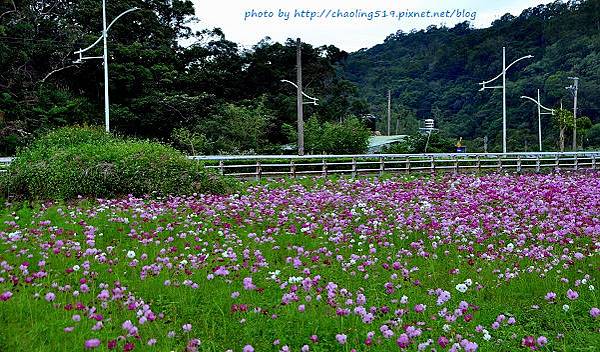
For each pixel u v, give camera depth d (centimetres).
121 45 4241
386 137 5766
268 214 1411
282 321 719
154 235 1188
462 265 1009
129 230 1272
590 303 814
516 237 1185
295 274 922
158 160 1892
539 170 3036
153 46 4594
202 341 695
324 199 1614
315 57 5819
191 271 925
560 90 7400
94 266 962
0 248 1064
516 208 1495
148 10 4662
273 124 4759
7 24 3931
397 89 9894
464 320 730
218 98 4938
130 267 966
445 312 716
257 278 917
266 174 2611
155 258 1020
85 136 2188
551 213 1384
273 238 1190
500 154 3161
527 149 6581
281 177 2536
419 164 3100
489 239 1183
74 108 3788
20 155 1953
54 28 4166
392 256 1066
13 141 3378
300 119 3609
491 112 8000
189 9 5219
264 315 747
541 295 870
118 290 790
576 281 868
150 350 646
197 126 4156
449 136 8062
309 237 1205
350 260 977
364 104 6488
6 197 1766
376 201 1600
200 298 845
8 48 3775
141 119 4159
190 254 1010
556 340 715
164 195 1812
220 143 4088
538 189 1883
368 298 809
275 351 666
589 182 2156
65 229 1230
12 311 748
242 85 5491
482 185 2016
